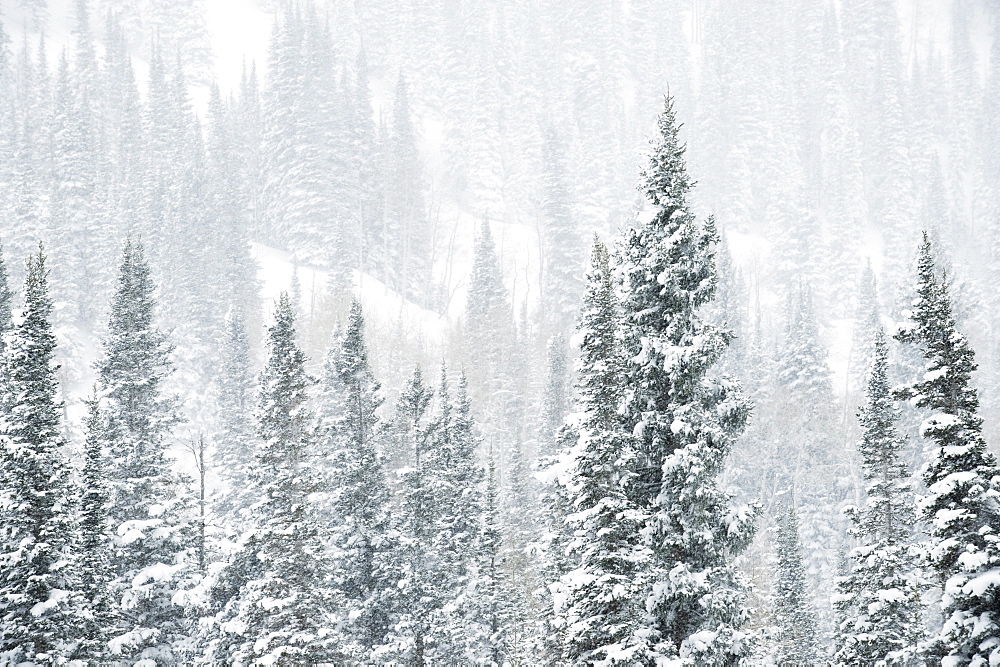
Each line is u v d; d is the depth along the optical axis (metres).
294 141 105.62
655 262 17.45
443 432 32.12
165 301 73.69
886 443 25.77
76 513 21.31
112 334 28.77
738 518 16.80
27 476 19.89
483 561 29.97
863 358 91.88
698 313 17.75
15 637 18.91
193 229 80.44
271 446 24.61
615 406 17.83
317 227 99.69
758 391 72.06
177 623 25.28
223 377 53.25
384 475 29.95
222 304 77.31
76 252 72.00
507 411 69.31
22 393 20.33
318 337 73.06
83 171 81.00
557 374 55.00
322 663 22.91
